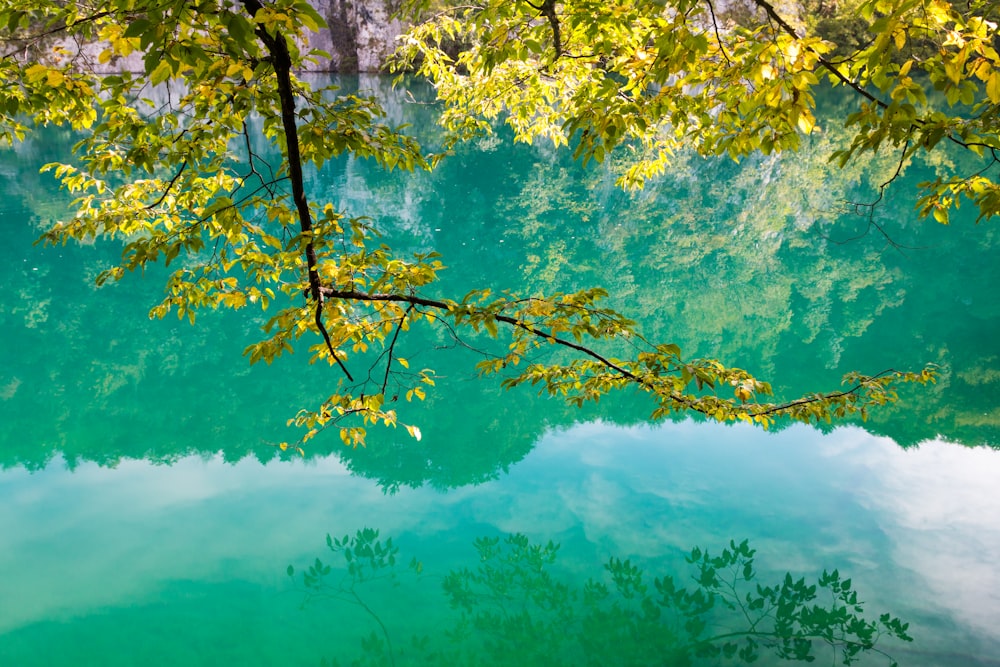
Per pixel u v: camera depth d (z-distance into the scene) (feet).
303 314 13.08
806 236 64.90
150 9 8.49
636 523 24.26
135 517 24.70
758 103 10.09
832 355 41.27
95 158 14.07
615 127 14.08
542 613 19.77
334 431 32.14
